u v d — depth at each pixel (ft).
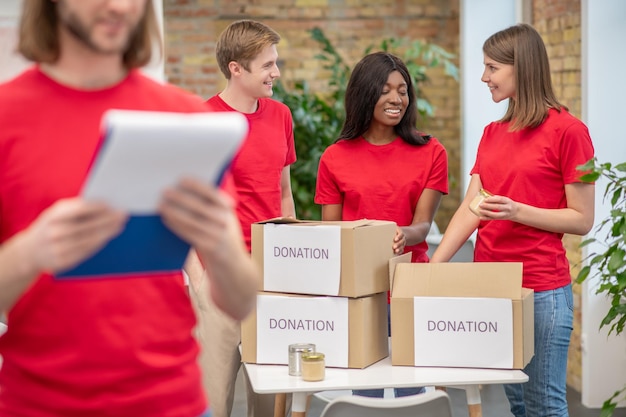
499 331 10.00
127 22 4.95
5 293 4.57
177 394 5.58
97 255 4.64
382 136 12.91
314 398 17.65
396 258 10.56
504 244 11.25
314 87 26.78
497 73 11.27
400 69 12.61
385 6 26.73
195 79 26.37
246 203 12.71
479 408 9.93
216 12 26.27
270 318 10.47
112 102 5.38
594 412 16.66
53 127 5.23
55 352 5.31
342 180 12.85
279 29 26.61
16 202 5.18
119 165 4.19
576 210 10.89
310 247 10.28
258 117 12.92
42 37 5.23
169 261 4.84
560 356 11.14
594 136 16.20
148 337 5.43
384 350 10.77
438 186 12.76
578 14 17.22
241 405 17.62
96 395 5.35
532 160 11.01
